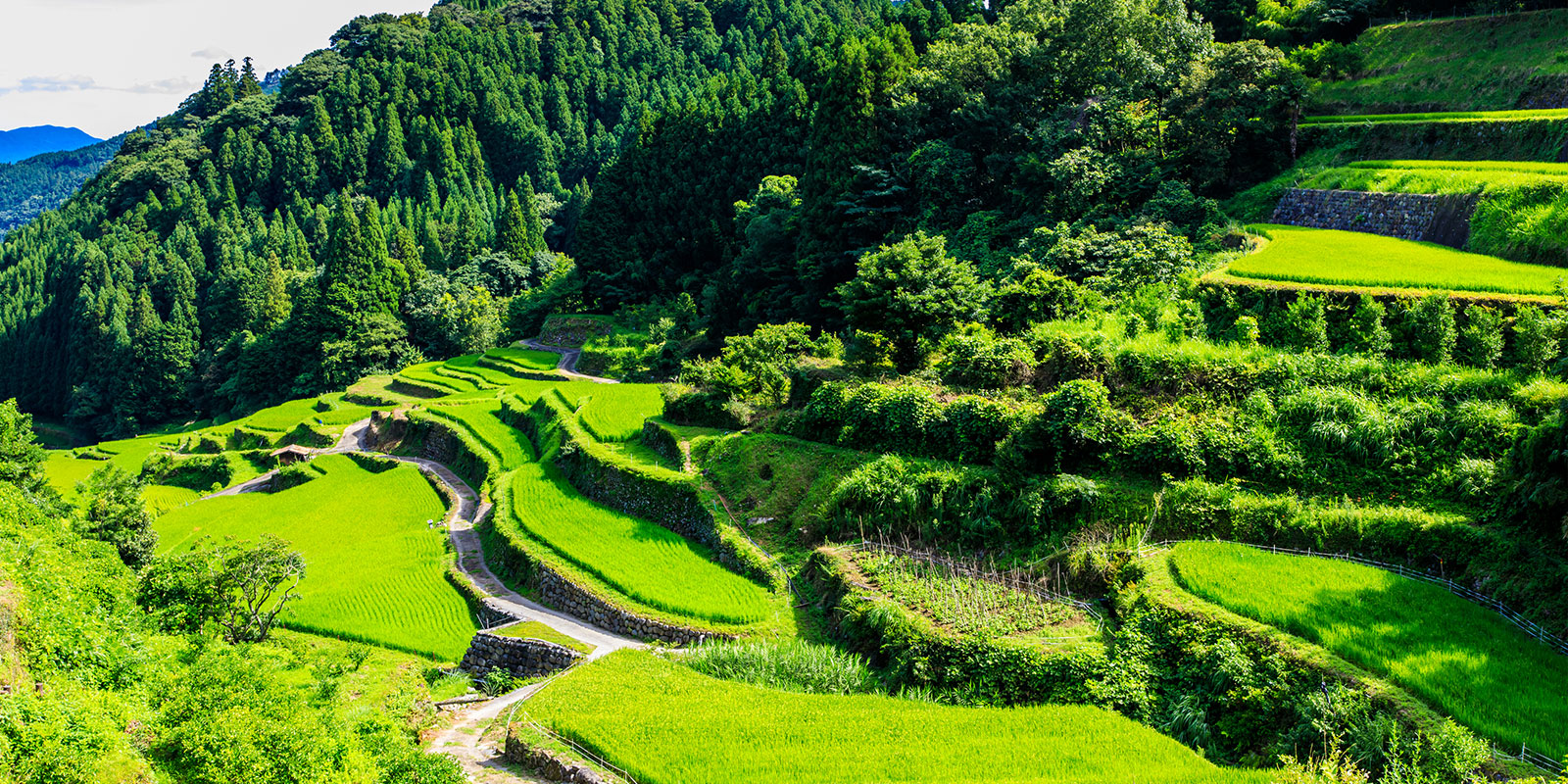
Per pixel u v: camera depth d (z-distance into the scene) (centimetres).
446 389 9144
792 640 2967
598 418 5450
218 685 2188
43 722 1750
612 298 10569
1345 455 2867
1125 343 3531
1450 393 2923
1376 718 1922
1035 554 3041
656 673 2755
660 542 3922
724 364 4759
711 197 10444
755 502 3834
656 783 2058
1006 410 3450
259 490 7675
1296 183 5197
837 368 4409
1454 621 2225
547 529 4244
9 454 4859
